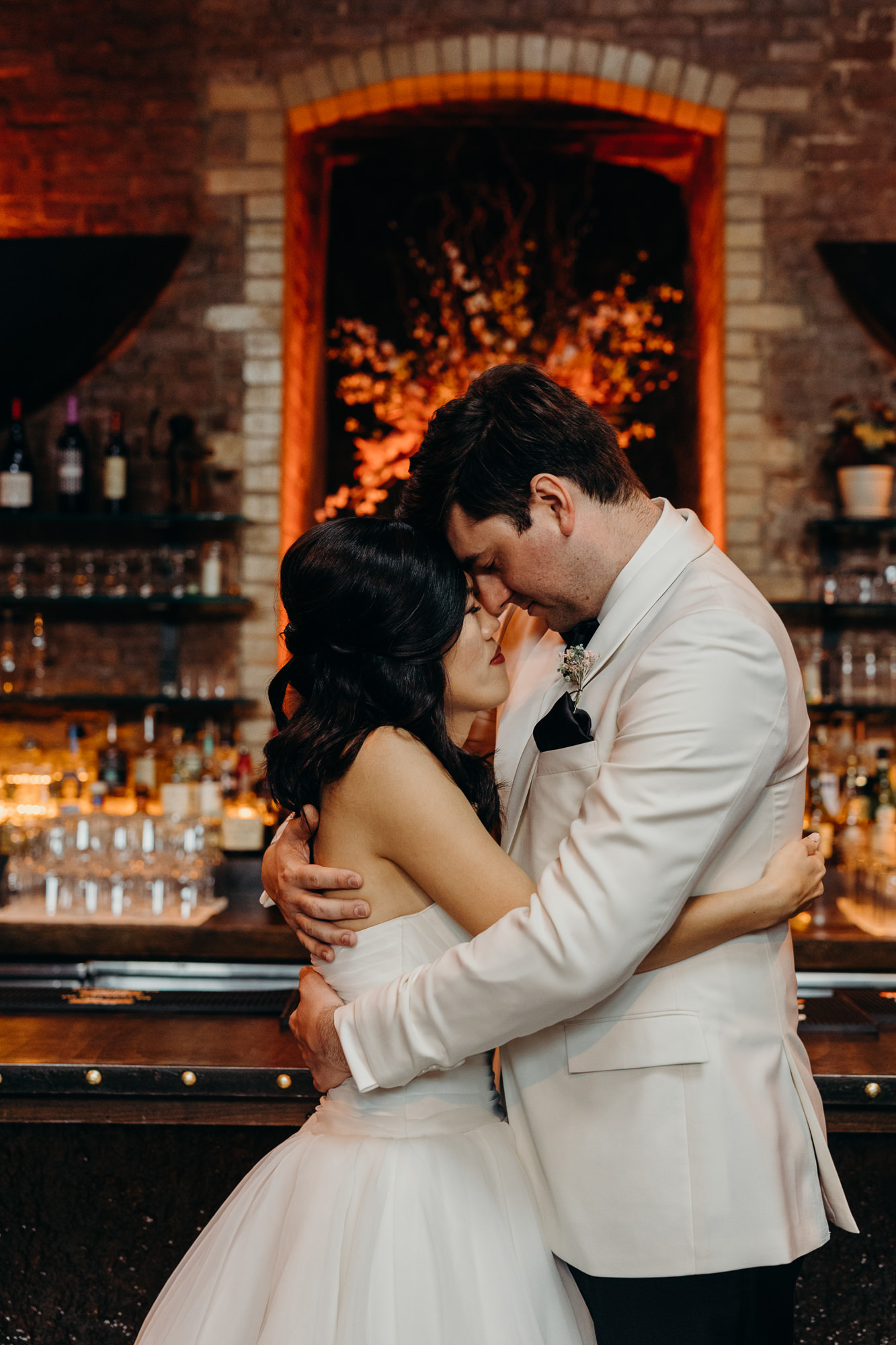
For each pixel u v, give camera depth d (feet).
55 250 12.59
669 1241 4.00
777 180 12.37
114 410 12.67
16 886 10.30
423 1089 4.37
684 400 13.67
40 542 12.71
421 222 13.88
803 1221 4.15
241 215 12.58
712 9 12.32
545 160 13.83
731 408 12.41
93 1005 6.62
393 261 13.88
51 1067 5.54
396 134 13.74
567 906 3.76
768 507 12.39
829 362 12.39
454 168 13.85
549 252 13.80
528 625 5.61
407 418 13.80
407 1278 3.94
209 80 12.60
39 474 12.78
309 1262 4.04
